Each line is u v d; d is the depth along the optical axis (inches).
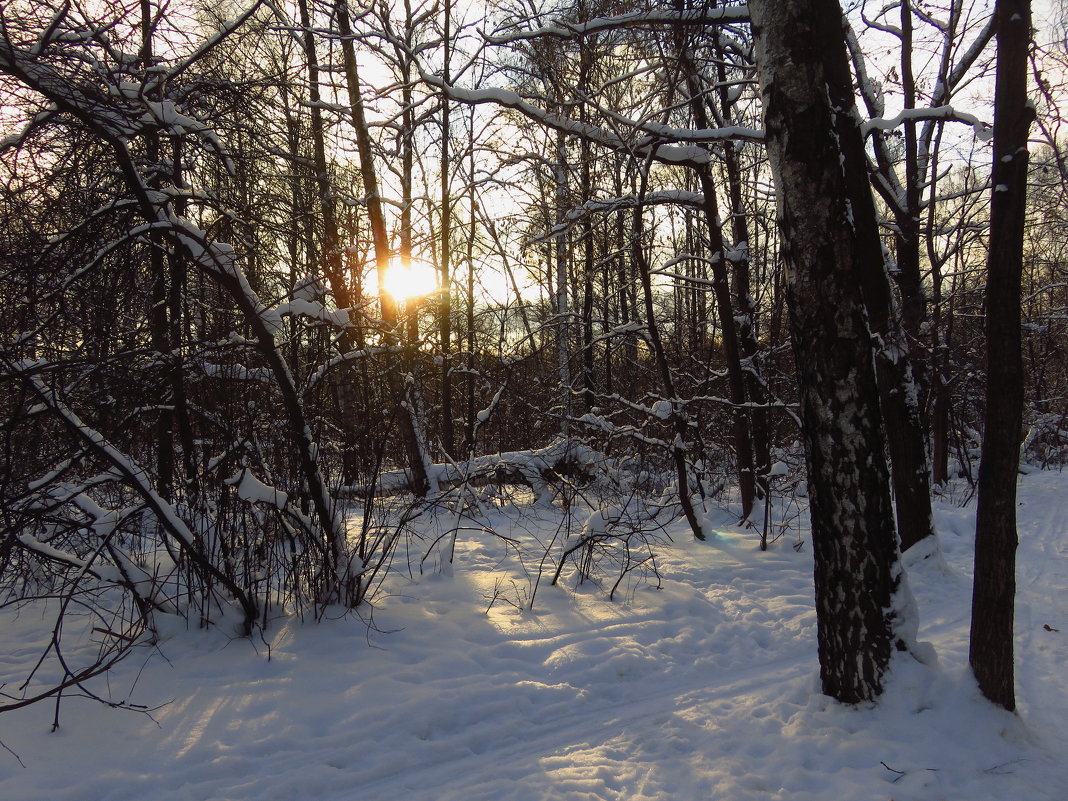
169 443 228.1
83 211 197.0
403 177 499.5
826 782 133.0
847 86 261.0
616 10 308.8
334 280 227.9
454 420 561.0
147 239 202.5
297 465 223.0
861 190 271.1
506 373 499.8
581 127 302.7
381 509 256.7
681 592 261.3
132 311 214.8
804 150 148.3
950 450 709.3
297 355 226.8
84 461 203.6
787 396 509.7
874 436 151.8
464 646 206.1
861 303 151.1
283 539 223.6
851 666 153.7
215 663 190.9
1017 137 142.0
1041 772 132.7
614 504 381.4
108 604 240.5
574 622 227.9
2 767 141.6
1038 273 807.1
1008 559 147.0
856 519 151.6
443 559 274.1
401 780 145.4
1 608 232.8
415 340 249.1
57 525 206.2
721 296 366.0
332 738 156.5
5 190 183.2
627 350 612.1
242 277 191.3
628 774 143.9
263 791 137.9
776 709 164.2
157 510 190.2
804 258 151.0
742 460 382.9
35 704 168.4
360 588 237.0
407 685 180.7
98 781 138.0
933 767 133.6
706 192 357.1
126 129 180.9
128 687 177.5
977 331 621.9
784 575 286.4
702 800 132.0
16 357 176.9
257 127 229.8
